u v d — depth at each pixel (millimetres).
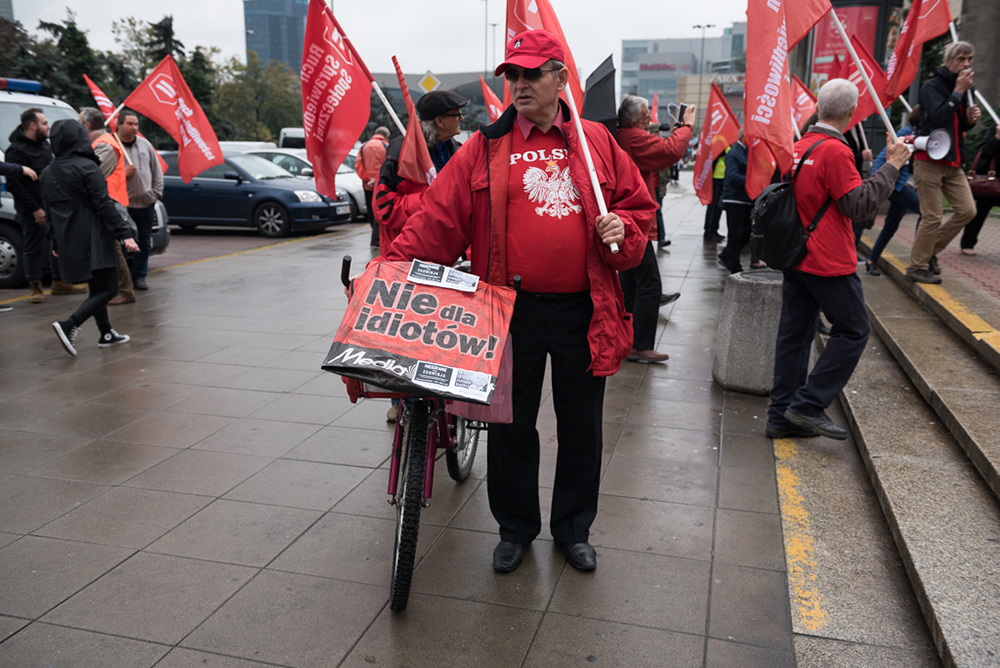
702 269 9477
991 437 3494
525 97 2604
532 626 2623
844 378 3965
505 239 2744
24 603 2746
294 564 3008
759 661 2439
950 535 2938
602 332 2791
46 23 33438
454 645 2527
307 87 4203
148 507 3465
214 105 43875
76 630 2598
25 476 3783
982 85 14539
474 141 2748
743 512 3396
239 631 2596
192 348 6141
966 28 14477
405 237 2787
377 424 4477
